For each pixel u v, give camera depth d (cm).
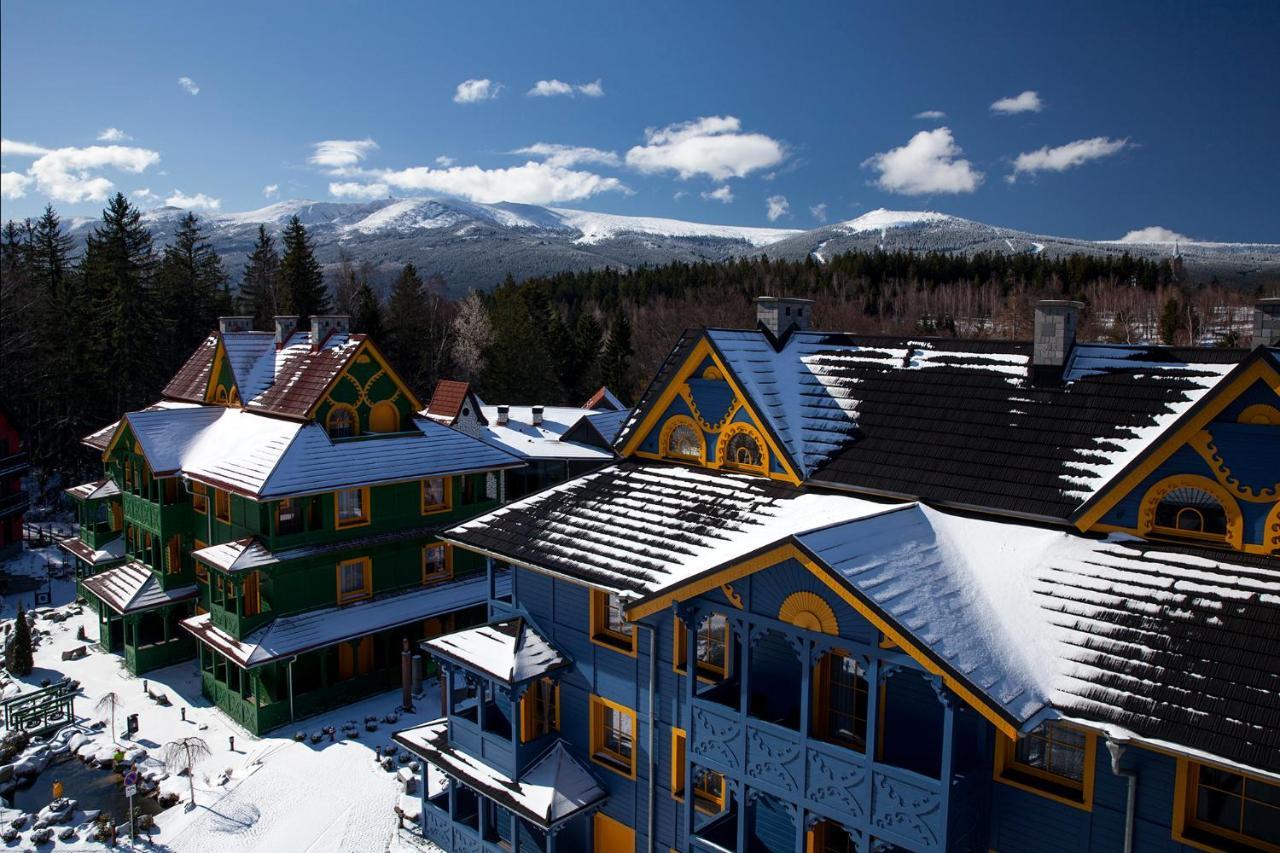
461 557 3556
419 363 8300
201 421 3656
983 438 1834
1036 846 1450
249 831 2373
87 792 2612
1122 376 1795
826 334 2352
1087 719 1273
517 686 2034
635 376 9388
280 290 8188
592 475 2378
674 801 1936
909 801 1373
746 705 1592
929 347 2150
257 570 3102
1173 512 1550
